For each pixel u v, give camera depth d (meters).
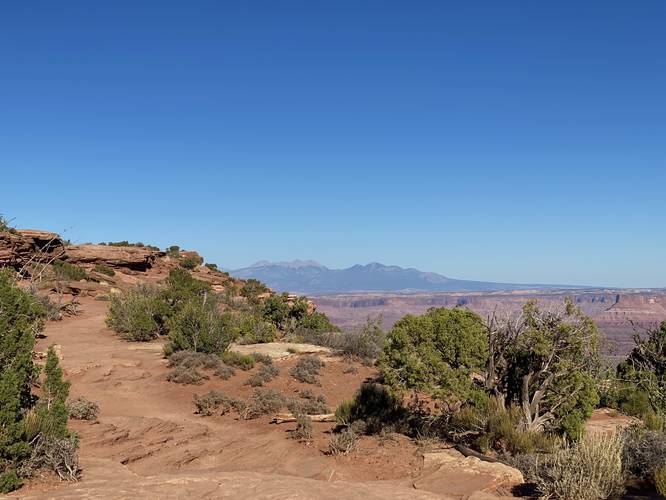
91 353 27.08
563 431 14.00
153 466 11.91
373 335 31.69
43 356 22.53
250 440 14.70
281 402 18.84
